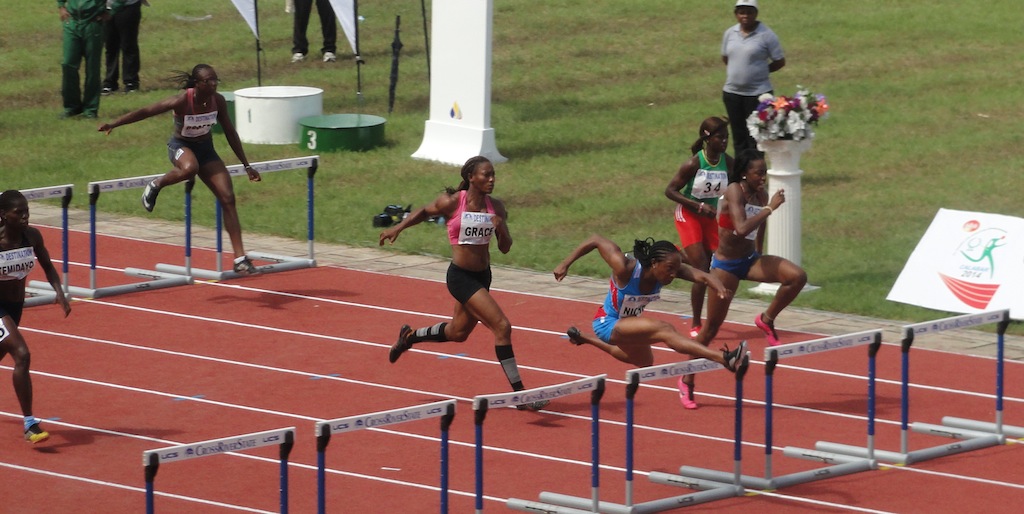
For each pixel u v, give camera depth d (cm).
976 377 2517
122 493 1988
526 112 5041
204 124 3016
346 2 4953
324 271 3319
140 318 2919
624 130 4781
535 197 3938
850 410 2347
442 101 4366
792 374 2545
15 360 2167
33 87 5484
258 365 2598
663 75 5650
